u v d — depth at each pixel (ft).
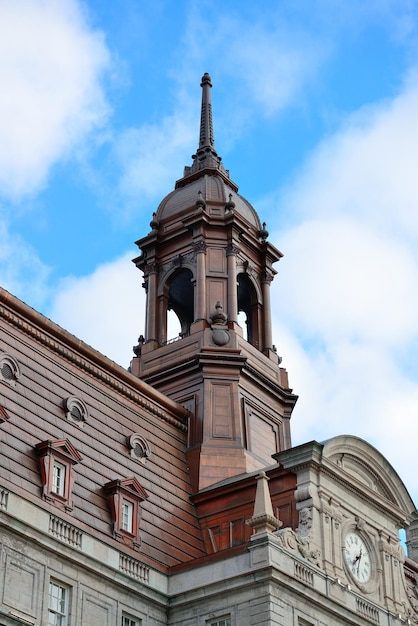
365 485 213.05
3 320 193.57
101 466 197.16
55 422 192.34
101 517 188.85
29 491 176.14
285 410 253.03
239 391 239.09
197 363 239.71
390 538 216.95
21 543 168.66
